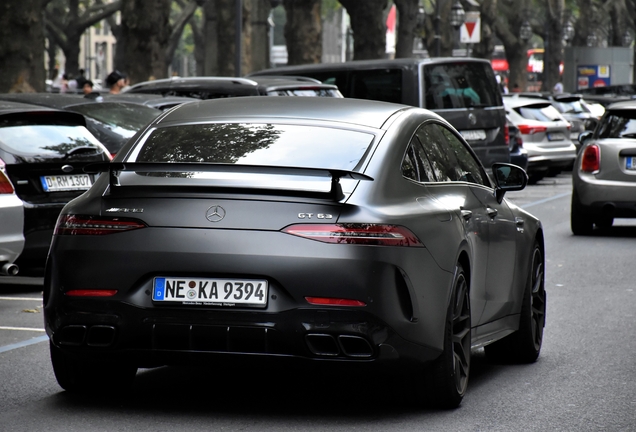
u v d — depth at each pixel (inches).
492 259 611.8
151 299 494.3
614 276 1077.1
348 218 489.1
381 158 525.7
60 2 5585.6
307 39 3208.7
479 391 590.9
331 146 534.0
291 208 489.7
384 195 508.7
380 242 489.4
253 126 556.7
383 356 491.5
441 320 520.7
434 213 533.0
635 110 1414.9
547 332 784.3
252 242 486.0
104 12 4896.7
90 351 507.8
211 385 593.6
